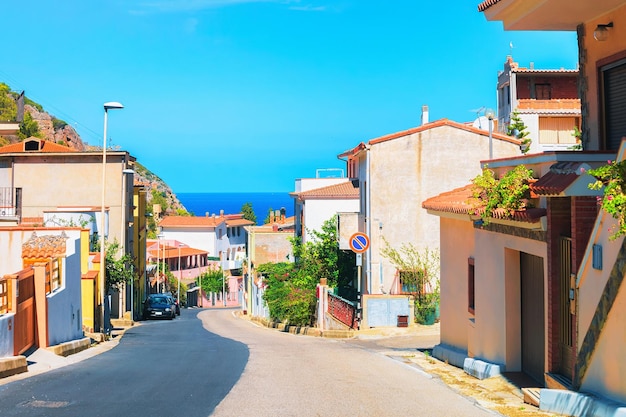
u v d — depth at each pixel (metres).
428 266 28.80
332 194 43.88
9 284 14.85
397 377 13.32
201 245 91.00
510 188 11.77
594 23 12.67
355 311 25.95
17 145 45.88
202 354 18.27
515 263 12.92
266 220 111.31
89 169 41.28
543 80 49.25
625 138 8.41
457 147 29.70
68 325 19.84
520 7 12.74
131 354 18.36
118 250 39.25
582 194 9.67
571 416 9.23
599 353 9.12
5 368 12.90
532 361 12.34
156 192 132.25
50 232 21.55
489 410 9.77
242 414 9.39
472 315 15.41
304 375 13.48
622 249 8.37
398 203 29.48
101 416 9.17
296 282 34.22
